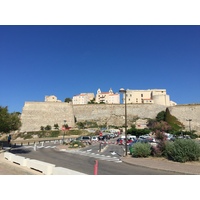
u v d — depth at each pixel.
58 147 38.84
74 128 97.12
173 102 143.12
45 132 85.19
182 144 18.86
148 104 110.81
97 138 53.47
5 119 28.12
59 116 102.56
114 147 38.19
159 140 23.11
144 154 21.97
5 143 47.66
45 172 12.06
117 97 152.00
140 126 93.31
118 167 16.83
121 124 107.38
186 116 95.38
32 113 99.44
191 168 15.45
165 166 16.34
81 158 23.05
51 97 159.62
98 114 112.12
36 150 33.22
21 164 15.26
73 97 157.88
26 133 85.50
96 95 170.00
